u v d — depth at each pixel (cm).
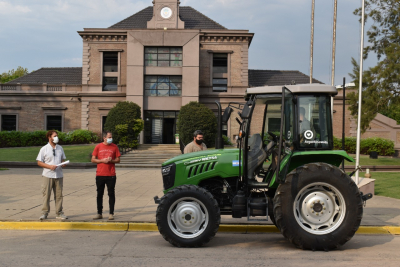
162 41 3584
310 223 659
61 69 4175
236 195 685
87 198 1180
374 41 2491
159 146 3178
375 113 2453
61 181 856
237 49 3828
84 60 3781
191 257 603
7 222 820
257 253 632
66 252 628
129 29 3572
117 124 3112
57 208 848
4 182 1553
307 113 701
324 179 649
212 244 697
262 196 718
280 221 646
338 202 670
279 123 724
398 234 796
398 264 567
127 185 1542
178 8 3762
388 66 2383
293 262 576
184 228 668
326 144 699
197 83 3578
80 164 2300
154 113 3688
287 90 683
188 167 707
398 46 2358
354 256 613
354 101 2455
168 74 3616
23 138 3309
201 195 664
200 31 3756
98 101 3769
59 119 3825
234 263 570
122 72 3784
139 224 817
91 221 837
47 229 813
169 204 664
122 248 659
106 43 3788
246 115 662
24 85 3816
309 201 659
